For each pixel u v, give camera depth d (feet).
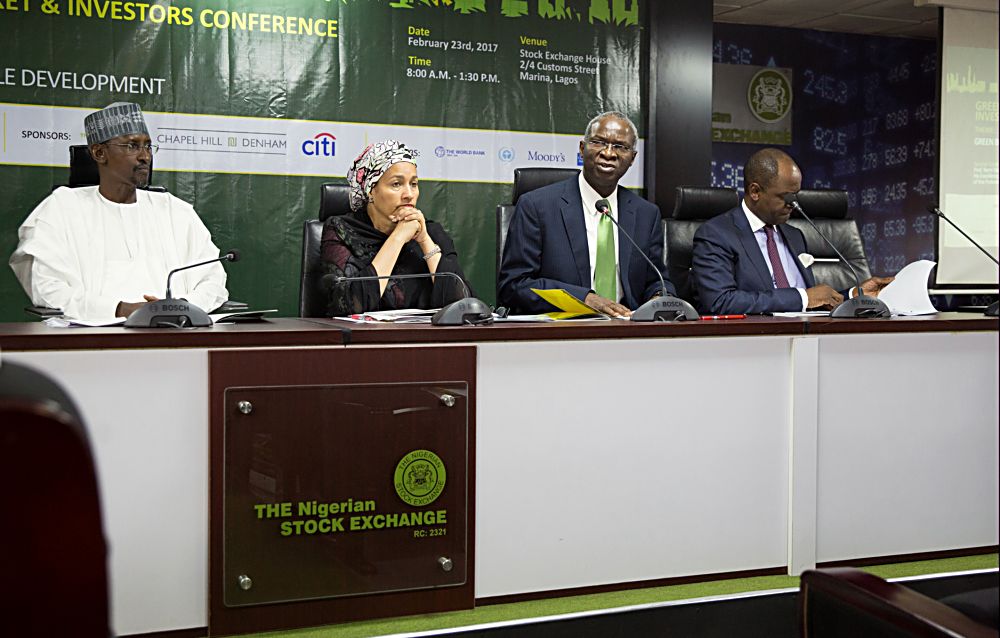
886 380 7.74
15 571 1.78
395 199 9.87
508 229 10.84
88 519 1.81
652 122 16.20
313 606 6.24
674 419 7.15
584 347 6.88
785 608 6.12
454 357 6.51
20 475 1.76
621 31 15.99
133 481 5.87
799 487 7.48
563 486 6.88
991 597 3.27
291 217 14.53
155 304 6.43
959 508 8.03
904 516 7.86
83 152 10.48
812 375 7.48
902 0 19.89
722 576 7.36
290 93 14.44
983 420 8.05
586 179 10.61
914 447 7.85
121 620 5.89
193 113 14.02
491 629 5.41
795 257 11.27
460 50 15.24
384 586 6.40
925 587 5.39
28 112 13.30
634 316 7.75
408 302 10.00
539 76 15.65
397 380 6.38
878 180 23.17
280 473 6.14
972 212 19.56
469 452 6.58
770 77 22.44
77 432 1.78
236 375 6.02
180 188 14.02
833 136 22.94
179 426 5.95
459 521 6.57
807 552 7.54
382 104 14.89
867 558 7.77
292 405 6.15
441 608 6.55
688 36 16.21
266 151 14.38
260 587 6.12
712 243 10.88
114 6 13.61
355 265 9.80
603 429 6.96
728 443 7.31
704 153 16.40
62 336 5.67
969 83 19.40
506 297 10.54
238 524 6.06
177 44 13.92
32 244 10.12
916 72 23.25
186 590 6.02
